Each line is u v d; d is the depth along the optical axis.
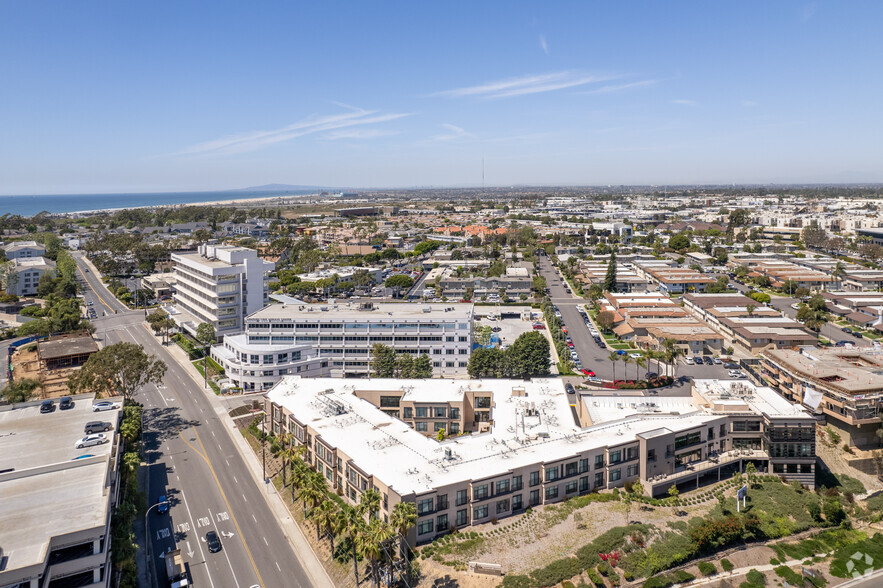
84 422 125.25
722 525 102.75
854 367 156.50
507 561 93.88
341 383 151.00
